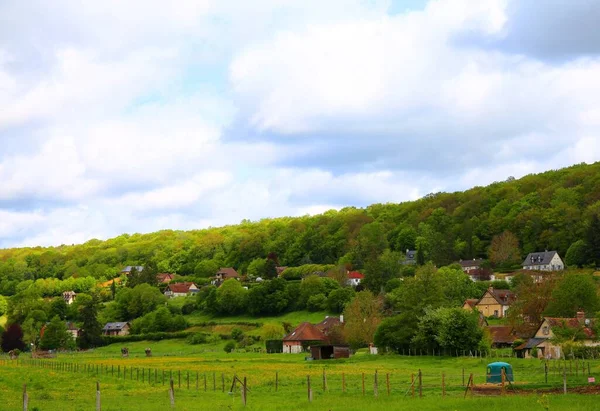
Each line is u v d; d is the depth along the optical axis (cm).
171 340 19288
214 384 6969
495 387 6356
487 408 4625
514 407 4622
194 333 19250
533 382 6675
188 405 5503
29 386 7369
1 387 7231
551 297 13538
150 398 6250
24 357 15275
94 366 10719
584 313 12712
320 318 19788
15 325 19738
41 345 19162
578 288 13250
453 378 7638
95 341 19375
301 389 6856
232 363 11581
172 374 9025
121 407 5494
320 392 6462
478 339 11506
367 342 14175
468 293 19038
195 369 10025
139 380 8281
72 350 18712
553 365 8669
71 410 5312
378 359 11588
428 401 5091
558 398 5075
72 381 7981
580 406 4578
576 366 7731
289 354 14588
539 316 13450
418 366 10044
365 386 6962
